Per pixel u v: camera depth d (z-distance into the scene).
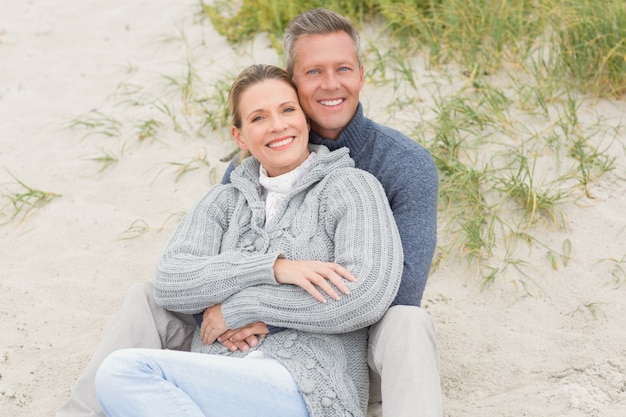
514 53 5.16
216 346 2.82
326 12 3.02
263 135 2.90
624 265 3.74
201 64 5.86
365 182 2.85
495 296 3.70
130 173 4.86
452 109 4.73
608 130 4.54
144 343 2.84
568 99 4.65
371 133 3.09
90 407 2.70
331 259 2.85
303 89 3.02
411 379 2.50
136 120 5.28
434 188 2.99
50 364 3.50
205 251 2.92
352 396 2.61
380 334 2.67
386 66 5.35
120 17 6.65
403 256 2.82
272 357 2.64
